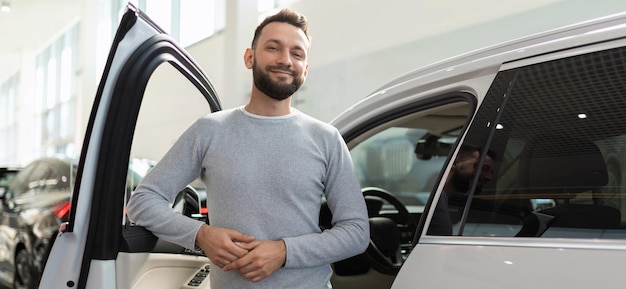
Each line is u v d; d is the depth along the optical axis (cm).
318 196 131
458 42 535
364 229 131
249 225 124
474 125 130
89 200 137
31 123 1756
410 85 155
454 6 538
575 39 117
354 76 646
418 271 123
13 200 477
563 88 116
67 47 1494
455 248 119
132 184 154
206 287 179
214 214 129
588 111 111
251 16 707
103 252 136
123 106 139
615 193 102
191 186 207
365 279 208
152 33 150
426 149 338
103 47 1150
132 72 140
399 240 220
